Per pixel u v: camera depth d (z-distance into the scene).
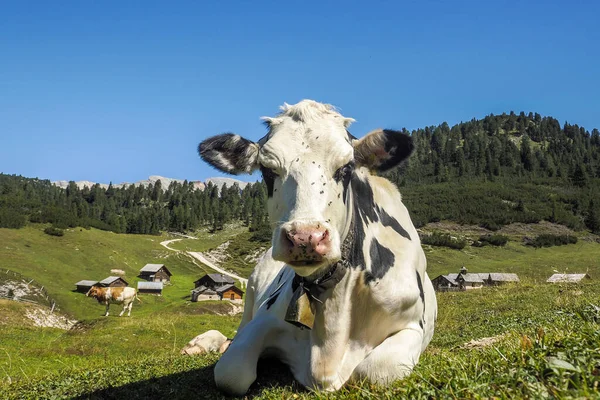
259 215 61.38
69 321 16.28
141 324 8.14
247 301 2.36
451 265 33.28
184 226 61.59
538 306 5.18
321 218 1.34
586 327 1.30
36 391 1.97
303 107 1.54
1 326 8.13
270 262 2.30
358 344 1.54
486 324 4.40
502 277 22.53
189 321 8.77
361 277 1.51
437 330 4.64
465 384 1.00
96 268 35.25
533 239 41.66
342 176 1.47
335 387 1.48
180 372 2.00
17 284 25.97
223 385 1.50
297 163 1.43
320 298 1.47
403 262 1.68
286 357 1.64
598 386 0.88
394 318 1.58
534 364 1.04
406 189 62.09
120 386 1.85
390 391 1.12
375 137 1.57
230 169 1.62
